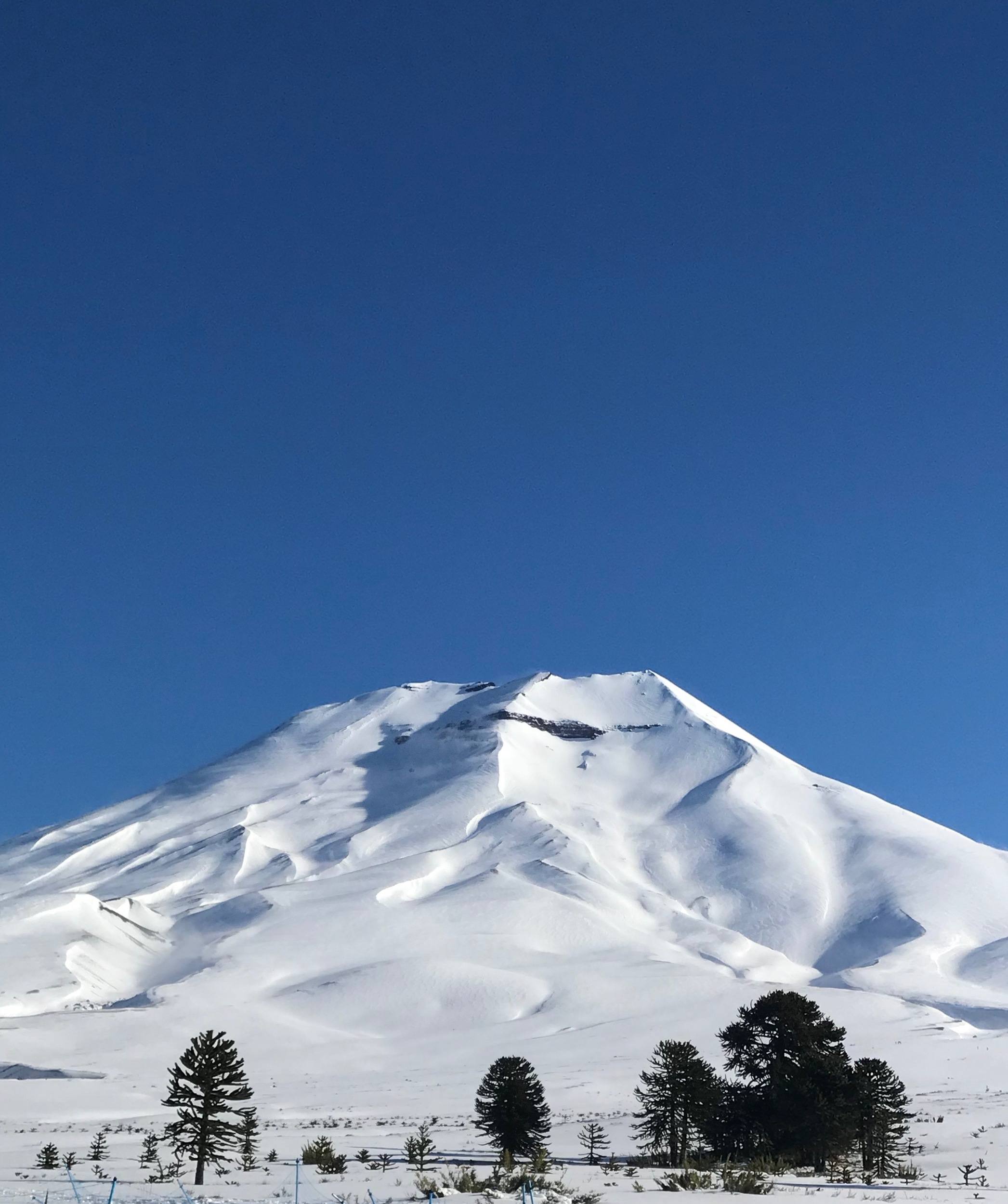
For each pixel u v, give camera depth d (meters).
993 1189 47.00
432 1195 38.47
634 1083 114.50
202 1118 51.78
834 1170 58.84
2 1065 134.75
